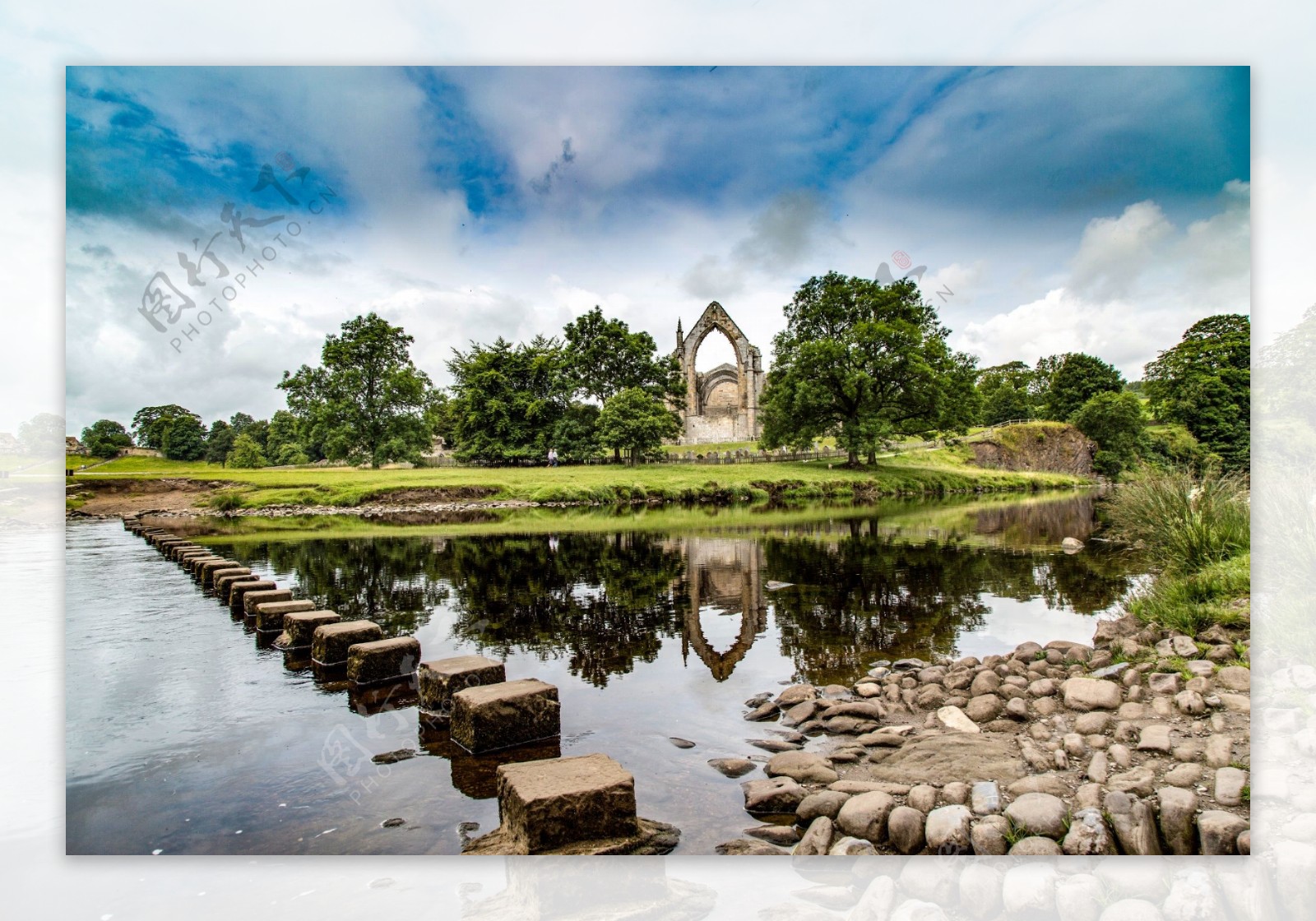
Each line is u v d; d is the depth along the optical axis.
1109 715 4.91
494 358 44.91
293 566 13.52
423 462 42.00
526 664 6.84
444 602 9.85
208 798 4.36
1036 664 6.02
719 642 7.52
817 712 5.41
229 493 28.44
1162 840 3.62
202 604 9.96
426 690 5.76
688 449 52.34
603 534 18.59
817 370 35.25
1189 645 5.78
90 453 31.77
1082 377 46.97
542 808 3.50
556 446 43.97
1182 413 30.28
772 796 4.07
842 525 19.80
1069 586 10.02
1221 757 4.10
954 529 18.31
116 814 4.18
